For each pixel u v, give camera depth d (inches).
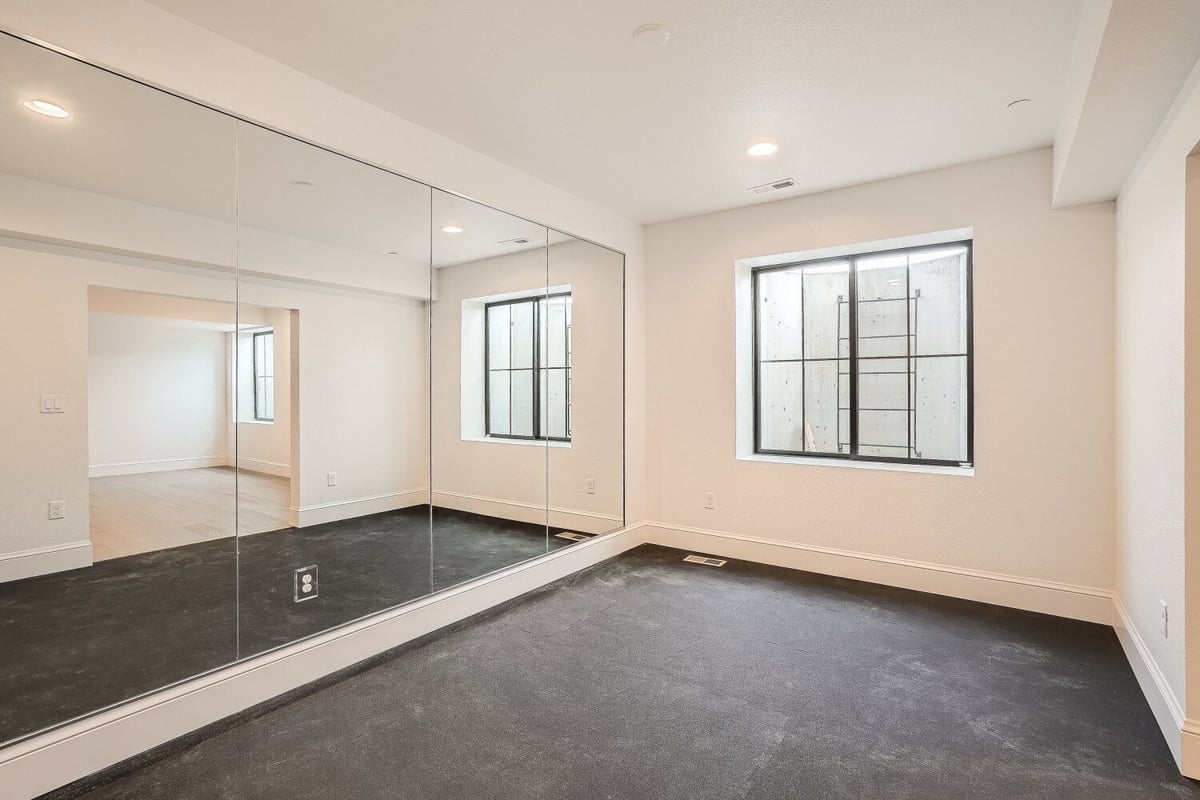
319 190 101.7
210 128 87.4
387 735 81.6
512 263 137.6
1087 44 73.7
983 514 130.8
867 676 98.4
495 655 106.5
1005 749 78.3
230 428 94.3
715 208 163.3
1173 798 68.8
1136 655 97.4
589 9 78.4
